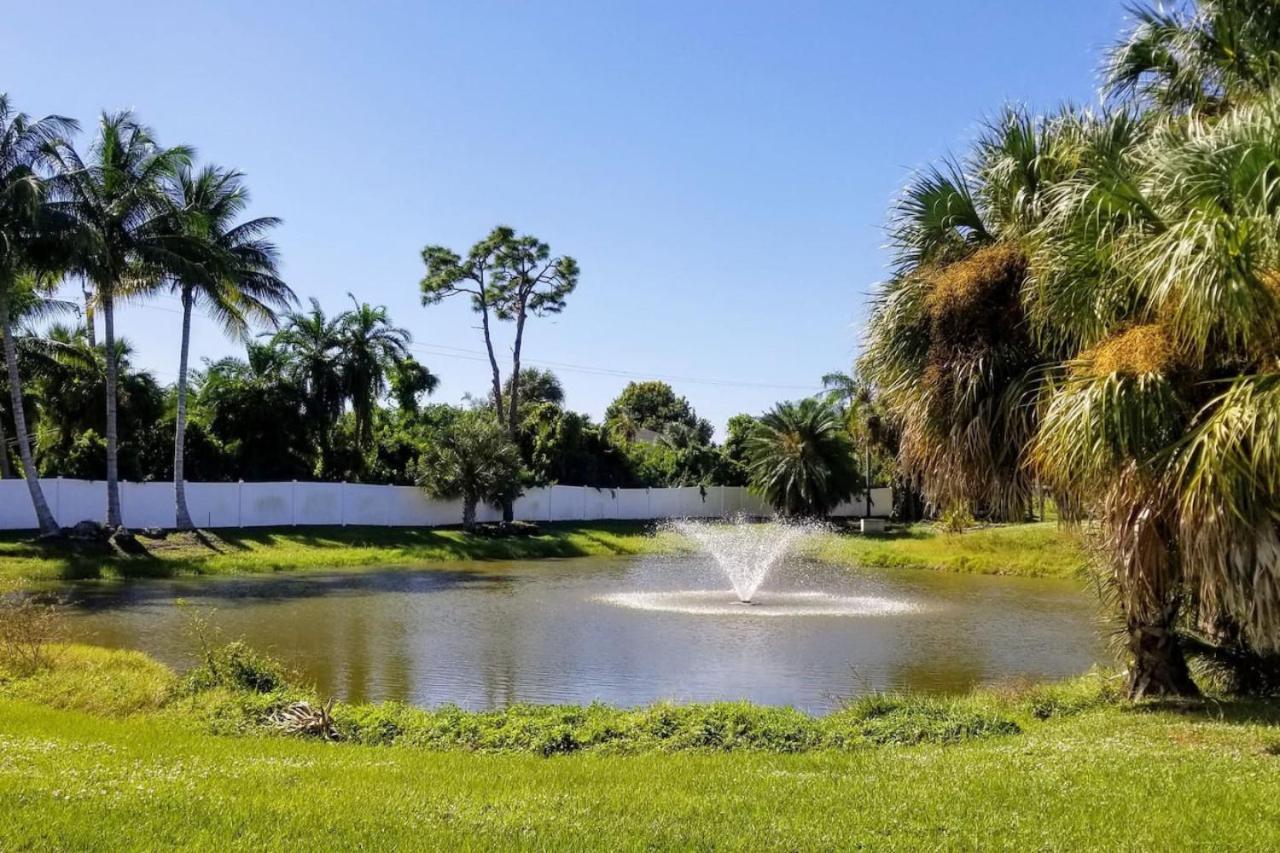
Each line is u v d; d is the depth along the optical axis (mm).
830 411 53188
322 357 45125
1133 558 8305
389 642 18453
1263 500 7133
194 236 33156
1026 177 10375
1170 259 7344
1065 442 8117
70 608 22328
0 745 7820
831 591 29234
